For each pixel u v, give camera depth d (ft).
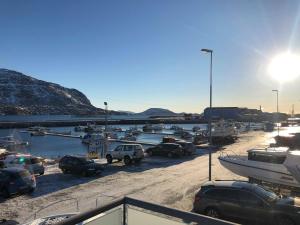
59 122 463.83
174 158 119.65
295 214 42.39
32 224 38.88
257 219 44.93
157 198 63.05
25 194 67.26
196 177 82.89
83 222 12.13
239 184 48.78
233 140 178.40
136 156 106.22
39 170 88.53
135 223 13.46
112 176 85.56
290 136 137.49
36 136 305.53
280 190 64.90
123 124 528.63
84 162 86.53
